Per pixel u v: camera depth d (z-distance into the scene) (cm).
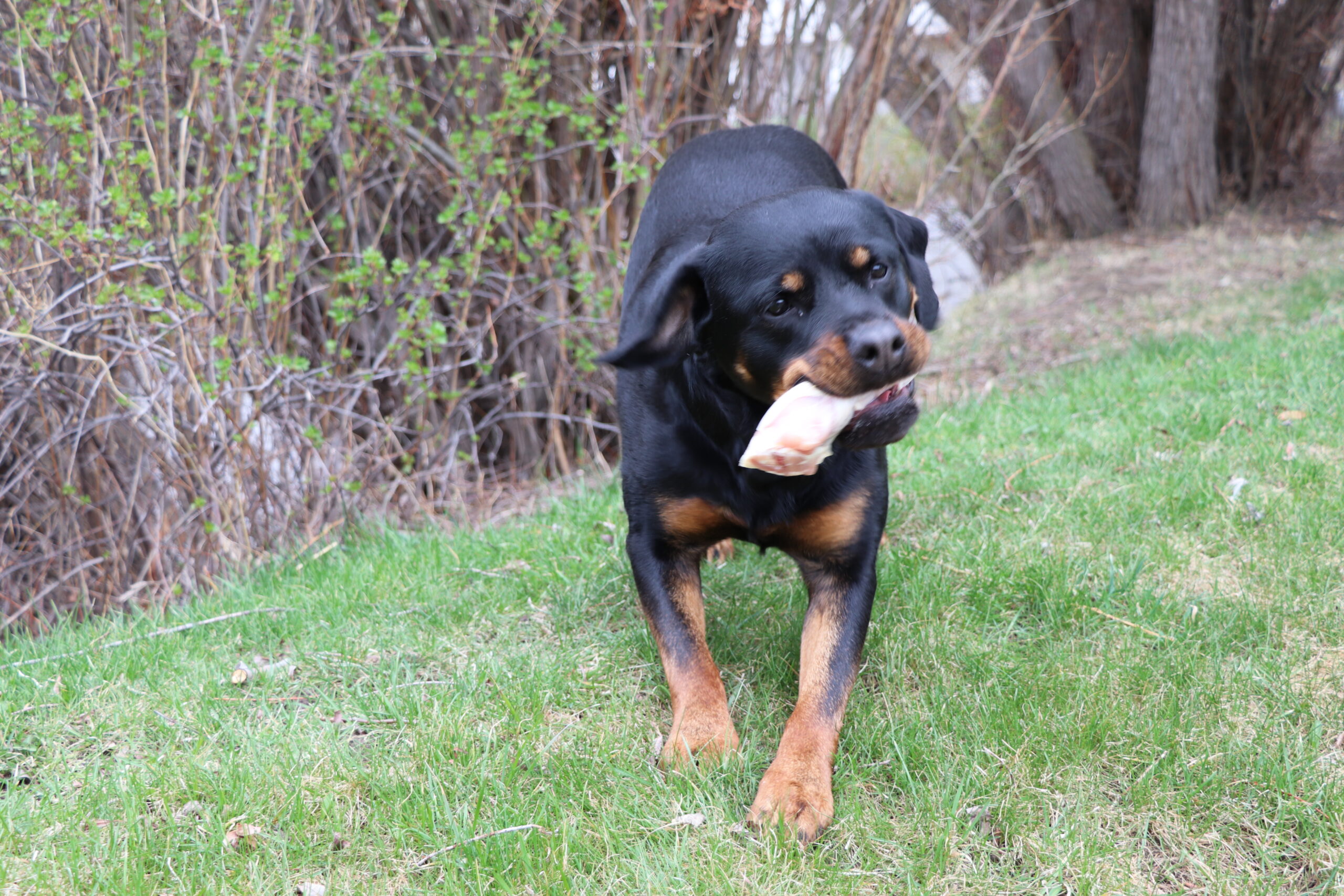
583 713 271
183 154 430
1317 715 253
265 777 241
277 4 444
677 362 257
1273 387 467
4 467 482
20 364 432
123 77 420
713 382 262
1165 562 328
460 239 500
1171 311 690
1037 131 958
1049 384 571
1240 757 238
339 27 512
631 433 282
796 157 372
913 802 230
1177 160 951
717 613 322
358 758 253
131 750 263
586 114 546
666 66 536
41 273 430
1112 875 210
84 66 443
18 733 271
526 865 210
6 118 412
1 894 208
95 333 438
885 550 352
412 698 273
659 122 543
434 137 551
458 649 309
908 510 385
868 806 229
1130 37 988
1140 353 590
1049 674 273
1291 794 226
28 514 484
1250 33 989
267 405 460
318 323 543
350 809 231
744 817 226
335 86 473
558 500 468
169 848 219
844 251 242
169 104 437
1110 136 1012
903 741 247
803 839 215
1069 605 305
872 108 629
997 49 945
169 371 444
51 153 446
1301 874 213
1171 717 252
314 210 517
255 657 317
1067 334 691
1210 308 678
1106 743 245
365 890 209
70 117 401
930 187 793
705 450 264
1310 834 219
